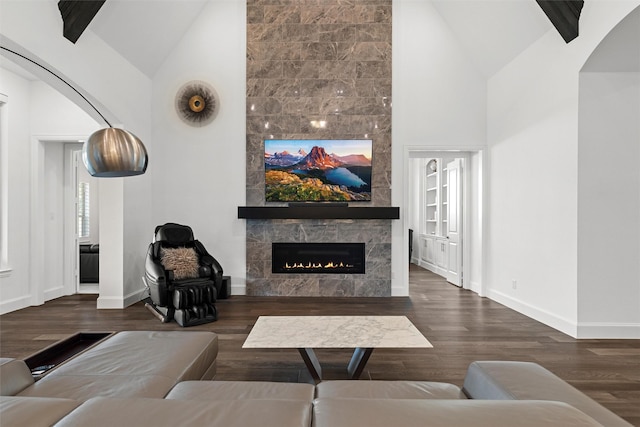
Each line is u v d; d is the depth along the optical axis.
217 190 5.54
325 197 5.52
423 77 5.50
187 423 1.03
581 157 3.64
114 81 4.56
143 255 5.29
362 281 5.50
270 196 5.52
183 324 3.96
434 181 8.18
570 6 3.54
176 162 5.52
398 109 5.50
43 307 4.85
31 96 5.14
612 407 2.36
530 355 3.21
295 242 5.50
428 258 8.05
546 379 1.60
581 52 3.56
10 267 4.72
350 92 5.52
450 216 6.61
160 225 5.18
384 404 1.11
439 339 3.62
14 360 1.65
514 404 1.10
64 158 5.67
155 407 1.11
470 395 1.72
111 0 4.01
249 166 5.54
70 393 1.57
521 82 4.59
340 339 2.50
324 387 1.67
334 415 1.05
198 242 4.96
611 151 3.63
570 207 3.74
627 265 3.64
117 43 4.52
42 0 3.37
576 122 3.65
